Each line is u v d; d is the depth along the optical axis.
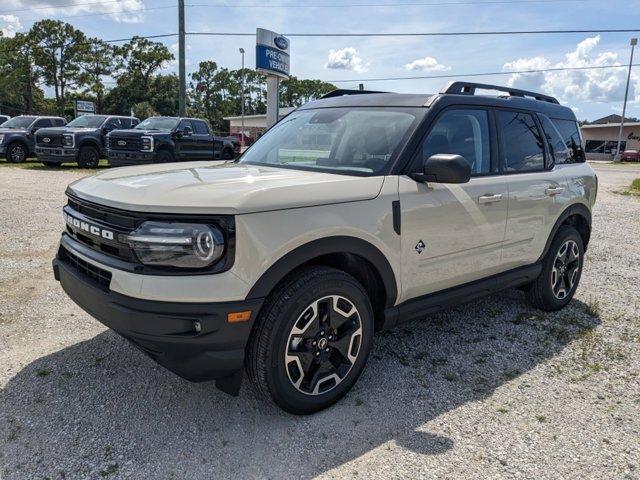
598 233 8.79
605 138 59.62
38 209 8.82
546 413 3.05
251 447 2.65
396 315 3.28
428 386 3.31
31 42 67.25
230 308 2.49
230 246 2.47
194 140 16.64
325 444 2.69
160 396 3.09
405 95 3.78
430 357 3.73
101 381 3.22
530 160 4.21
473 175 3.69
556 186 4.34
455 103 3.62
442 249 3.41
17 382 3.17
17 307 4.33
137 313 2.47
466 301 3.78
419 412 3.01
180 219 2.47
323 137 3.71
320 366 2.94
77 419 2.83
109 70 72.75
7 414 2.85
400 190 3.12
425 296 3.49
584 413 3.06
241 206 2.50
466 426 2.89
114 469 2.46
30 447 2.59
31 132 18.95
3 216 8.06
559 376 3.51
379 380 3.37
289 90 101.62
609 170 34.56
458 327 4.30
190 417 2.89
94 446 2.62
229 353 2.59
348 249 2.87
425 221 3.24
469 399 3.17
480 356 3.77
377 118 3.61
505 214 3.83
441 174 3.06
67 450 2.58
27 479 2.38
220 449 2.63
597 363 3.72
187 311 2.45
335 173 3.27
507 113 4.05
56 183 12.70
